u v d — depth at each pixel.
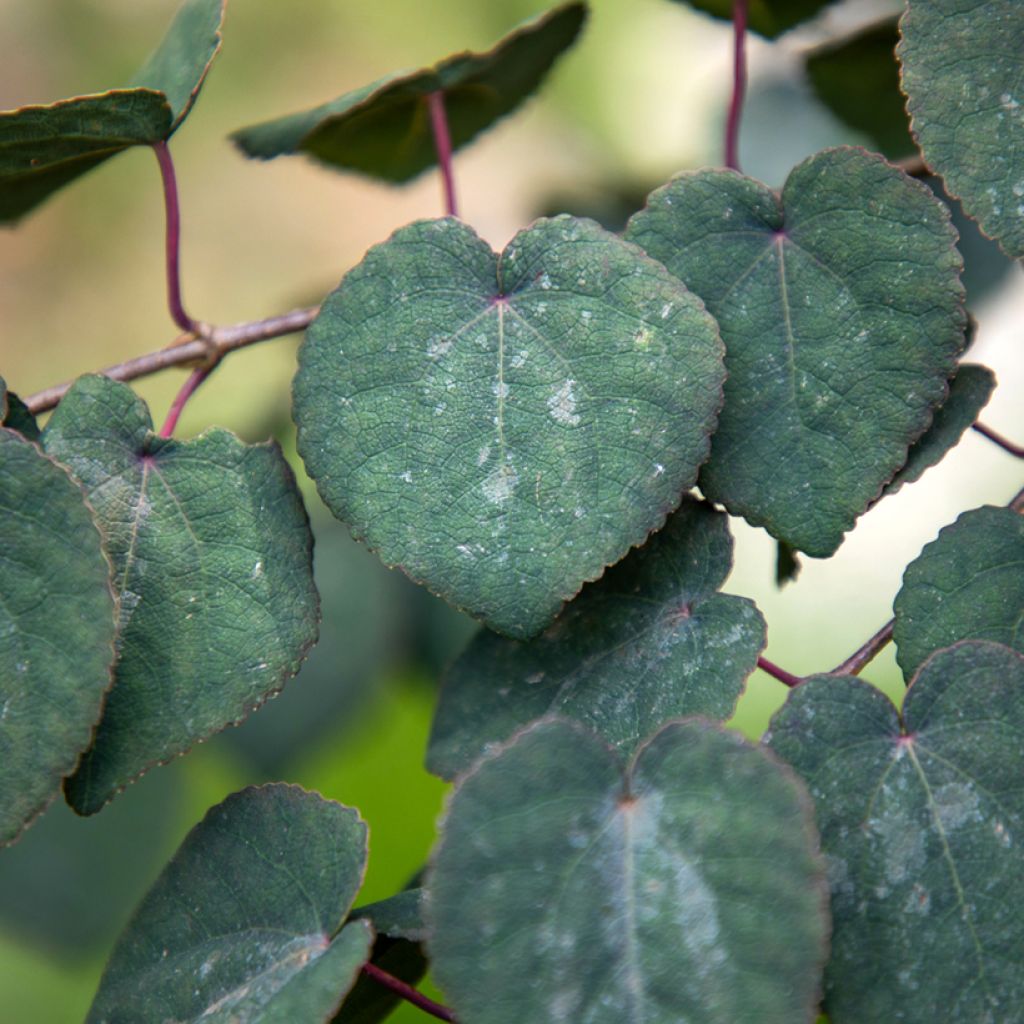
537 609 0.85
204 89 1.61
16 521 0.84
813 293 0.87
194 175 1.68
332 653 1.02
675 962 0.82
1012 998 0.83
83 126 0.87
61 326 1.66
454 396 0.86
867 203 0.86
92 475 0.86
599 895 0.83
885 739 0.84
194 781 1.06
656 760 0.83
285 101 1.60
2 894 1.00
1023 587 0.86
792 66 1.04
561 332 0.86
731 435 0.86
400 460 0.86
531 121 1.29
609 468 0.85
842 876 0.83
